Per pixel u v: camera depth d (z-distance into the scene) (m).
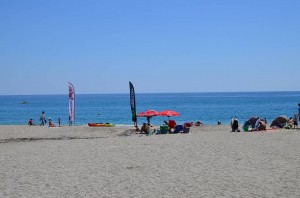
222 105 128.12
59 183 11.32
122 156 16.09
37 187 10.86
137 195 9.75
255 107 108.75
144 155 16.20
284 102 150.00
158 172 12.66
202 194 9.70
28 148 20.14
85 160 15.35
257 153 15.89
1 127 38.62
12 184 11.30
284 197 9.21
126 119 68.00
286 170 12.38
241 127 37.16
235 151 16.59
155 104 147.62
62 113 92.12
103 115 81.56
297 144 18.34
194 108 108.69
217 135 23.77
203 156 15.54
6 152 18.72
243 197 9.31
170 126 31.44
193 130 34.56
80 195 9.88
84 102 187.25
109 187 10.70
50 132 33.06
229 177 11.62
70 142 22.55
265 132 25.14
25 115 84.38
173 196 9.59
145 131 30.30
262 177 11.48
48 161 15.38
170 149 17.73
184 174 12.24
